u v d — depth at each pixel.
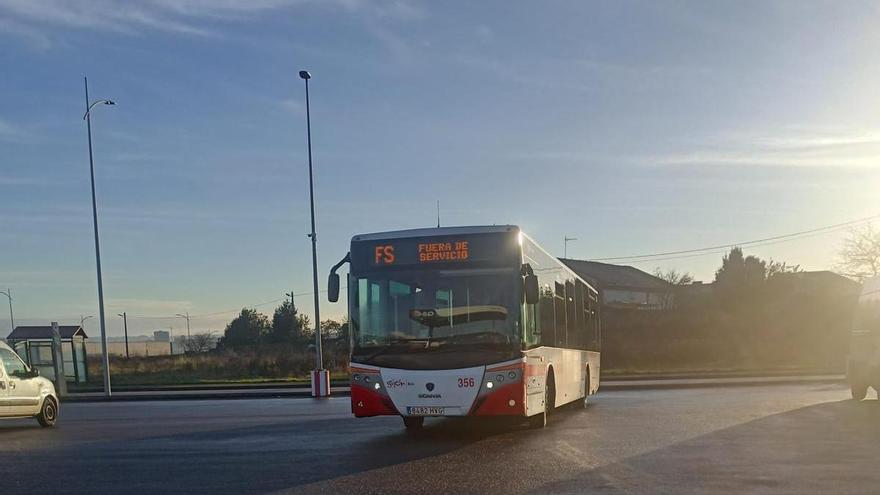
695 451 12.05
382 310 14.29
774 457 11.38
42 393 18.48
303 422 18.16
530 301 13.99
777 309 52.47
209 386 36.31
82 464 11.90
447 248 14.29
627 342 49.44
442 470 10.65
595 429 15.30
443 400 13.74
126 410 24.33
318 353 31.41
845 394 24.67
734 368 43.22
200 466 11.45
